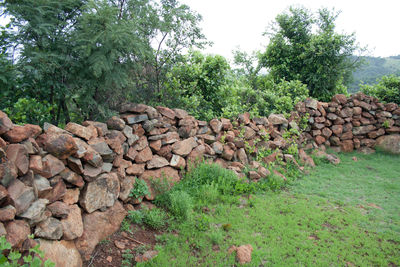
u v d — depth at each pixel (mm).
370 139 11156
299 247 4371
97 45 4652
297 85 11539
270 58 15031
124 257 3789
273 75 15070
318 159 9359
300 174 8062
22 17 4129
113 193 4312
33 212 2928
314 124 10172
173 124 6445
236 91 9641
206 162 6777
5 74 3949
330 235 4789
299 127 9867
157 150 5789
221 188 6176
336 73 14203
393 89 12812
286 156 8359
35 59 4078
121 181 4656
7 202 2732
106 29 4438
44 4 4324
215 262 3881
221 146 7305
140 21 5266
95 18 4383
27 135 3205
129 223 4531
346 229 5000
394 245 4582
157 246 4066
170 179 5805
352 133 10969
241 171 7270
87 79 4852
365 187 7430
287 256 4145
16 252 2646
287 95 10719
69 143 3520
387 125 11008
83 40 4363
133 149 5156
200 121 7223
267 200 6074
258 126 8578
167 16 6309
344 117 10805
